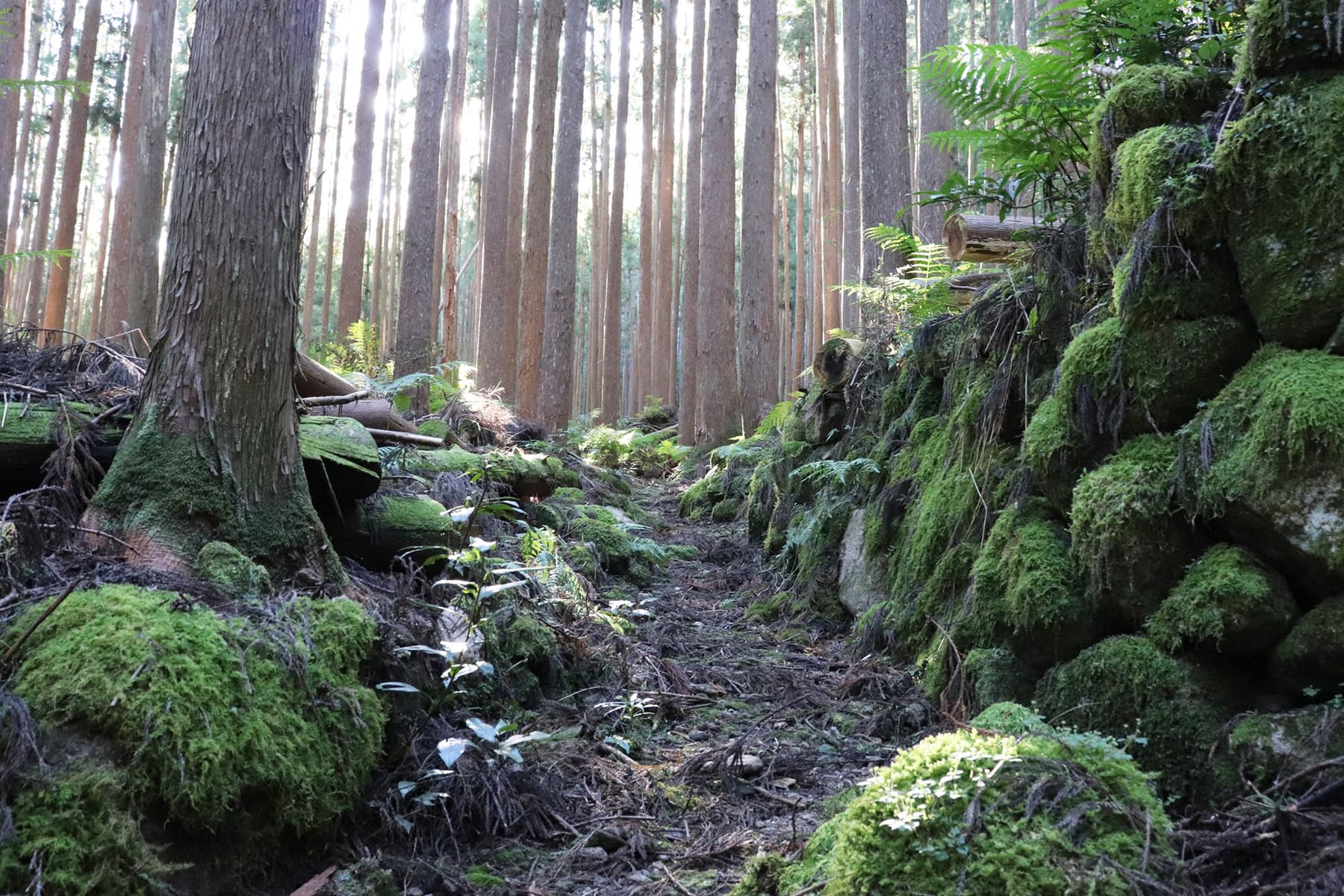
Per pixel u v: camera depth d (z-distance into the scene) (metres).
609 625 4.48
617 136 23.52
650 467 14.25
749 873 2.30
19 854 1.70
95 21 15.61
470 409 9.82
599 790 3.07
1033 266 4.16
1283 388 2.46
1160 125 3.11
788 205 34.41
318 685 2.51
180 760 2.00
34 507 2.77
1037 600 3.12
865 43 10.33
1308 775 2.18
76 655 2.10
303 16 3.15
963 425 4.39
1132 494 2.82
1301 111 2.55
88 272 31.64
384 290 33.12
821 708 3.92
